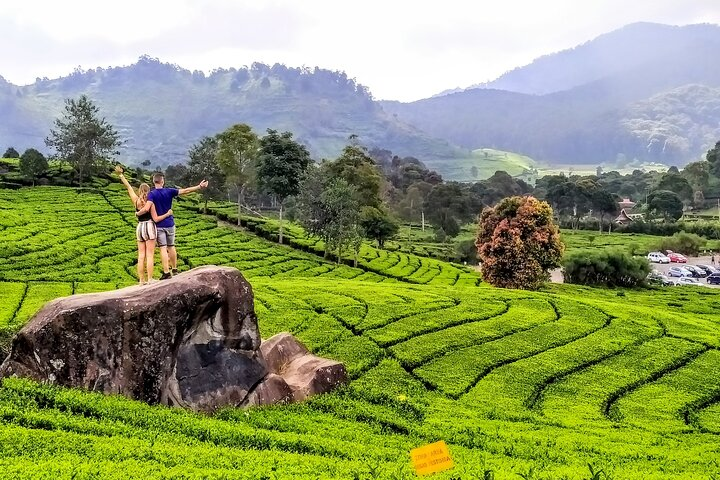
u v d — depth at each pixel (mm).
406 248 98375
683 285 73188
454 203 116750
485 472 10641
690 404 24297
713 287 72625
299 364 21641
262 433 15422
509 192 169250
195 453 12930
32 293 35938
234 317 18281
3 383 15516
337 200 66562
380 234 93312
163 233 19375
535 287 53125
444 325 31500
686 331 34594
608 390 25109
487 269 54438
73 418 14125
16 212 66312
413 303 35219
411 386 23891
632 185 190125
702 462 17156
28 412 14008
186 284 17359
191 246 63938
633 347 30766
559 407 22969
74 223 64875
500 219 55031
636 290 66375
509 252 52812
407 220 132375
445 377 25125
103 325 16297
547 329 32344
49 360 16062
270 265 59344
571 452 17266
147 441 13320
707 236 118500
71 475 10695
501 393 23906
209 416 16906
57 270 45188
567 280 69875
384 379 24141
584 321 34531
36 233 56844
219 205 97312
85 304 16359
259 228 79312
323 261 67188
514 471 13914
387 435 17469
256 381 18578
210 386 17531
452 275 64812
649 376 27078
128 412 15031
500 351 28547
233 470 11961
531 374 26078
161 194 19172
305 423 17188
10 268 43750
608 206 132250
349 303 34406
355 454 14812
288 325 29359
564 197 139375
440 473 13148
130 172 109688
